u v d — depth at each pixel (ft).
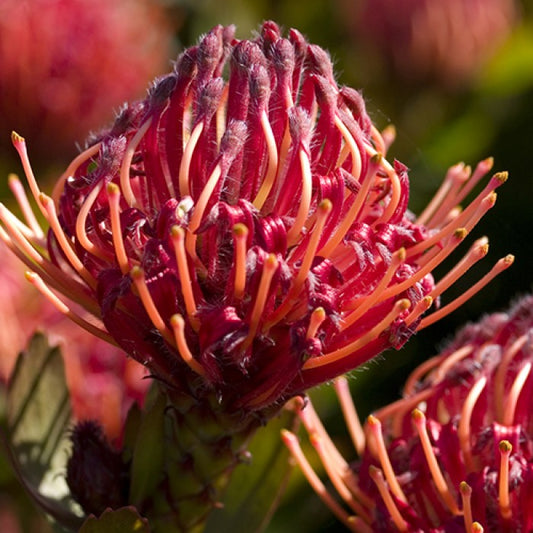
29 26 1.82
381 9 2.29
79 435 1.35
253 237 1.23
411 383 1.46
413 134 2.29
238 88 1.25
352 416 1.44
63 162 1.90
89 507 1.35
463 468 1.34
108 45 1.91
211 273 1.25
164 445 1.33
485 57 2.31
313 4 2.46
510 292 1.98
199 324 1.23
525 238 2.05
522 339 1.38
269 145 1.24
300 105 1.28
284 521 1.75
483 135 2.27
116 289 1.23
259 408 1.27
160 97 1.26
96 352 1.69
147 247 1.23
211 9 2.40
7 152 1.87
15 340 1.68
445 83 2.31
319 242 1.24
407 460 1.37
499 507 1.32
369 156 1.27
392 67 2.30
